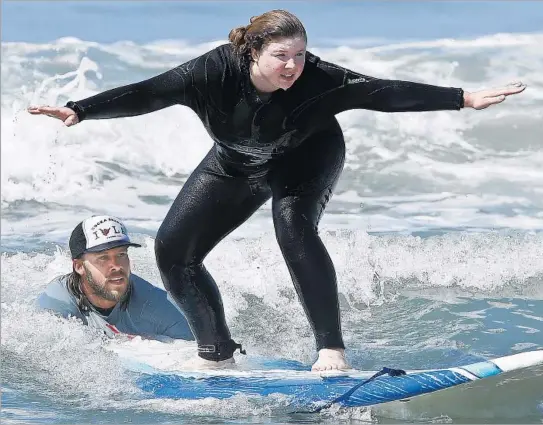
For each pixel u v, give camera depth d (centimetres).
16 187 4294
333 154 2225
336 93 2133
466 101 2122
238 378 2275
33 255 3444
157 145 4638
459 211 3947
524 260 3256
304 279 2188
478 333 2714
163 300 2720
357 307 2988
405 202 4075
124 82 5056
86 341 2600
